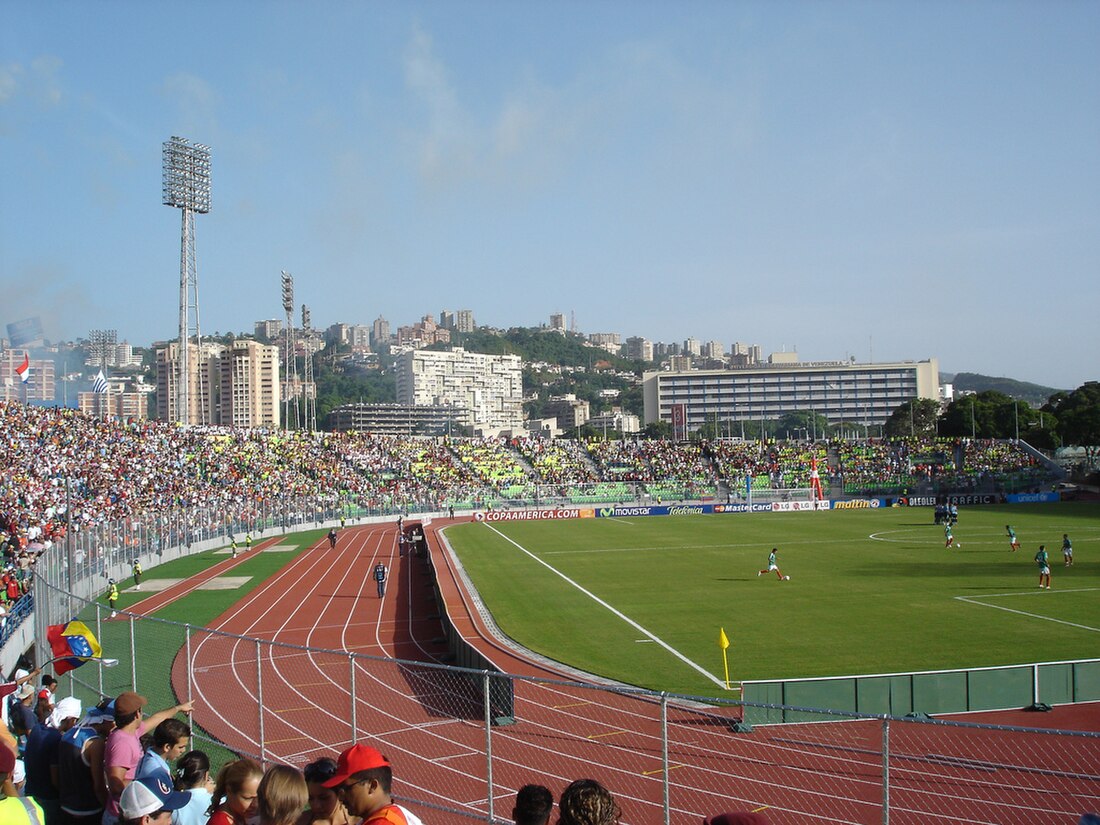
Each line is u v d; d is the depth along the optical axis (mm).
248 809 8305
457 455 126562
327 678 27969
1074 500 101938
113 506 65062
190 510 70938
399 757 20094
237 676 28281
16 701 16156
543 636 35031
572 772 18891
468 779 18625
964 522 79188
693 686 26828
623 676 28266
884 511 97000
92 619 38781
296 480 98438
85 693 25453
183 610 44406
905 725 21625
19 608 31484
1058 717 22188
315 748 20875
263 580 55250
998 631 33375
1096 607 37844
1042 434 133250
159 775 8711
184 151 99562
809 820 16234
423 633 38469
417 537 70875
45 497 58625
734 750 20000
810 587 45188
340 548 73625
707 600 42281
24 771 12664
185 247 100688
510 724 22234
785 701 22016
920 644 31562
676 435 142500
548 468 126875
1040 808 16578
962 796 17188
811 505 103125
